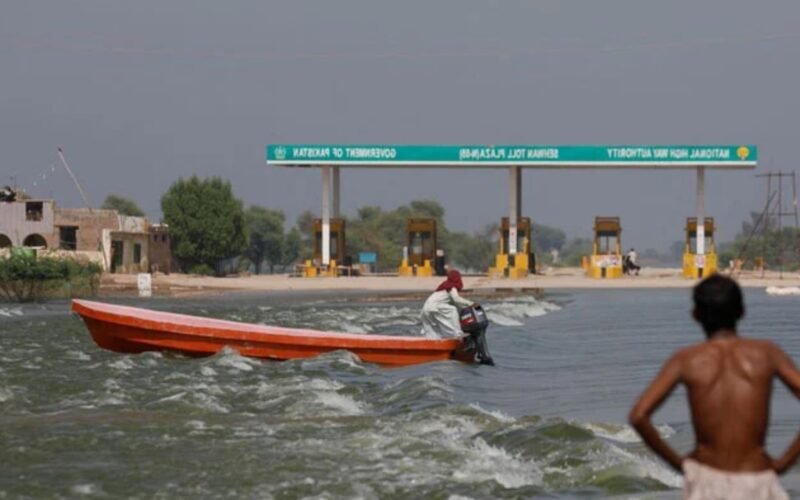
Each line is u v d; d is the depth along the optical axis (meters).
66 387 34.22
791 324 68.00
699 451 12.13
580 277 140.12
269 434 26.17
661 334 60.41
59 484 21.14
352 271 145.38
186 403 30.69
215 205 178.38
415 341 42.88
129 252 142.50
